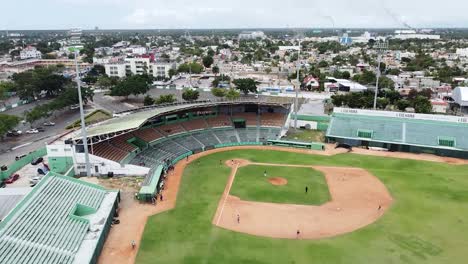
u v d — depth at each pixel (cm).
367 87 17625
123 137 9344
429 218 6406
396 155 9962
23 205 5550
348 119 11356
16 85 17088
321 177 8338
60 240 5106
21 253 4638
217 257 5247
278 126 11862
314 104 14962
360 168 8938
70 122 12875
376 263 5128
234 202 7044
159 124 10662
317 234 5900
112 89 16425
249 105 12388
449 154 9906
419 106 13738
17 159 8869
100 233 5459
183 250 5412
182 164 9169
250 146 10806
